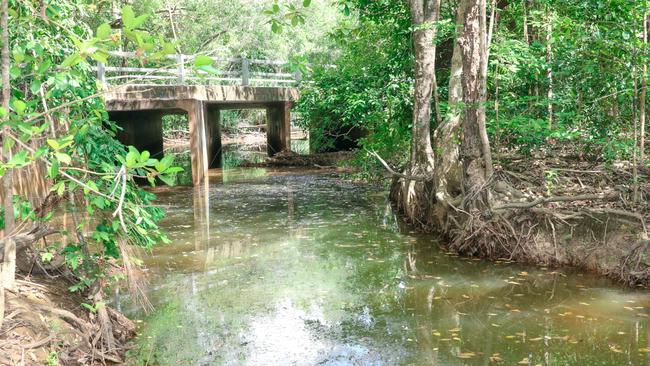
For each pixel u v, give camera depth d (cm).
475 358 534
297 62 438
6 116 337
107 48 313
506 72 1055
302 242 998
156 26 2631
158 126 2386
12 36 505
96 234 543
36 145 474
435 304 685
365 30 1542
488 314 650
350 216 1227
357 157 1780
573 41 949
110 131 594
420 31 1162
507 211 890
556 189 965
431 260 883
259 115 4462
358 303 691
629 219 794
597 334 587
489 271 819
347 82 1505
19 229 558
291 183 1731
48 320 489
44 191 835
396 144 1526
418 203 1123
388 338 584
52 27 579
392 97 1366
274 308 674
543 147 1221
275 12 417
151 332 600
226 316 647
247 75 1994
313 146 2294
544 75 1139
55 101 554
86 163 542
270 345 566
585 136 1101
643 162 938
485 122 966
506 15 1291
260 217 1220
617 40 882
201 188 1653
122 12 279
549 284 752
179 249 951
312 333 598
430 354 545
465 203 942
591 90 1084
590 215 824
